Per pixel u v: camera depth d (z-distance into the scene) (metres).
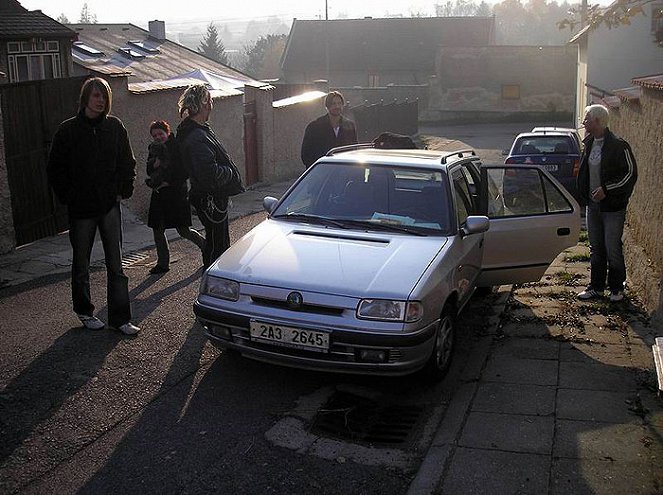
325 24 59.31
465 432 4.70
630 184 7.08
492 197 7.25
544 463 4.30
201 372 5.71
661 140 7.56
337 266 5.29
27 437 4.59
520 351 6.20
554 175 14.98
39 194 10.48
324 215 6.25
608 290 7.91
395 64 61.44
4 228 9.53
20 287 7.99
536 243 7.11
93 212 6.15
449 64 46.34
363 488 4.14
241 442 4.62
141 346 6.20
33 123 10.25
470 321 7.10
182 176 8.58
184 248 10.32
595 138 7.23
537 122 45.78
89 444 4.54
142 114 12.83
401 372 5.01
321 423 4.95
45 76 15.98
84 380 5.46
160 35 26.30
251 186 18.12
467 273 6.11
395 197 6.27
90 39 21.81
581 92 32.91
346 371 5.02
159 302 7.48
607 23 5.16
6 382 5.39
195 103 7.04
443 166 6.43
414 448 4.64
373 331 4.88
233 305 5.24
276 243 5.73
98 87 5.86
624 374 5.64
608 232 7.30
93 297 7.66
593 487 4.04
